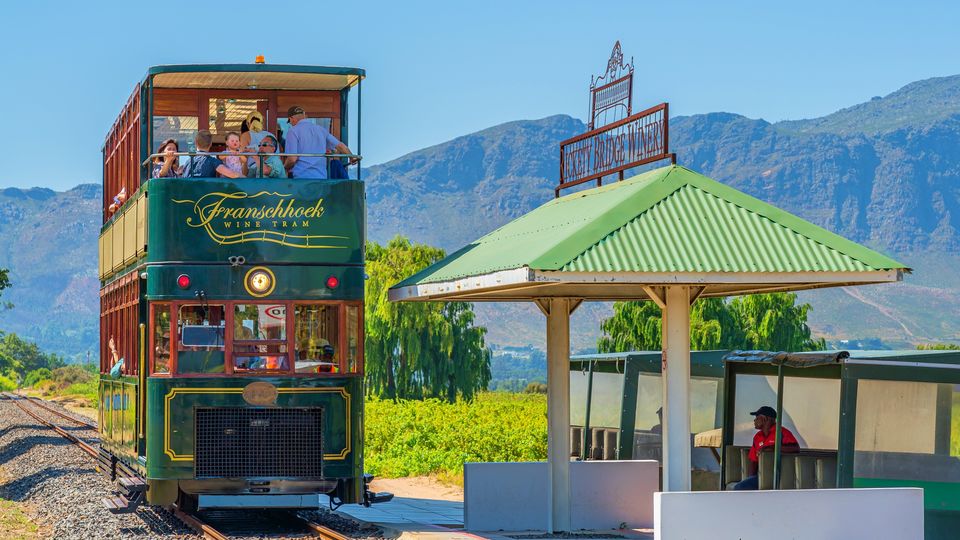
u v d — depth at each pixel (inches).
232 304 597.0
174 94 687.7
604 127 599.5
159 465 586.2
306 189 608.7
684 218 487.5
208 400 592.1
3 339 7460.6
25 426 1862.7
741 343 2133.4
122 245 698.8
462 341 2244.1
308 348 605.0
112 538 585.9
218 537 557.6
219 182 599.5
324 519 677.3
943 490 492.1
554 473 618.5
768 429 545.3
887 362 493.7
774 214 494.9
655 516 452.1
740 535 453.4
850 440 491.8
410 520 682.8
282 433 597.9
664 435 502.3
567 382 621.6
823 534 460.1
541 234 543.2
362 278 612.7
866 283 488.1
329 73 639.8
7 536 620.4
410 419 1459.2
